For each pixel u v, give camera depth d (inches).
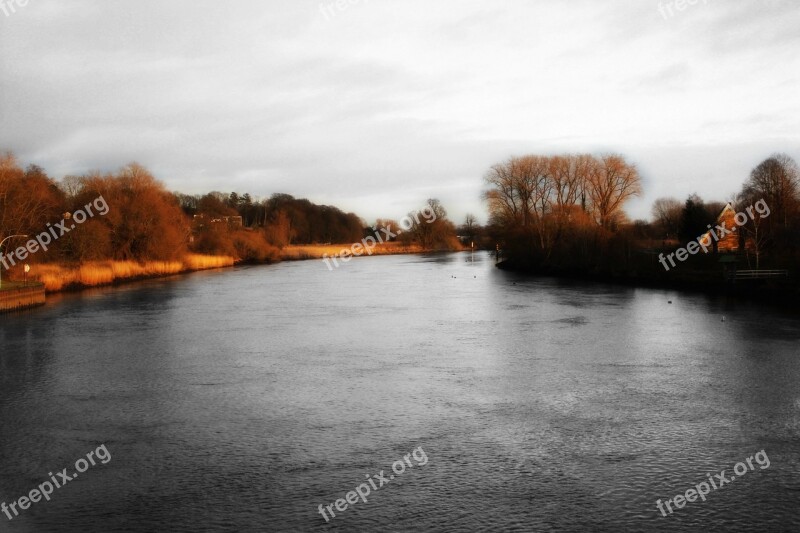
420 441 625.3
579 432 649.0
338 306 1831.9
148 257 3142.2
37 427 686.5
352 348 1132.5
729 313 1520.7
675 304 1724.9
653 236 4286.4
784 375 885.8
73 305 1865.2
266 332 1331.2
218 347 1152.2
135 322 1496.1
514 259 3462.1
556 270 2952.8
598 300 1866.4
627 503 485.4
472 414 714.8
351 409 739.4
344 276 3196.4
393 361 1013.2
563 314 1562.5
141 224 3078.2
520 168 3326.8
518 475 538.3
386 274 3324.3
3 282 2033.7
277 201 7091.5
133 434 659.4
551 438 631.2
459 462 569.0
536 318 1498.5
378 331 1333.7
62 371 956.0
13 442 638.5
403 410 732.7
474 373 919.0
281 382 876.6
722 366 947.3
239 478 538.9
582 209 3223.4
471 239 6899.6
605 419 691.4
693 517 462.6
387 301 1956.2
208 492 511.5
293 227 6269.7
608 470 548.7
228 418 710.5
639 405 743.7
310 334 1300.4
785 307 1624.0
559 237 3068.4
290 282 2812.5
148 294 2228.1
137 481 536.1
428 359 1025.5
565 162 3309.5
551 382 859.4
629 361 990.4
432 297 2058.3
